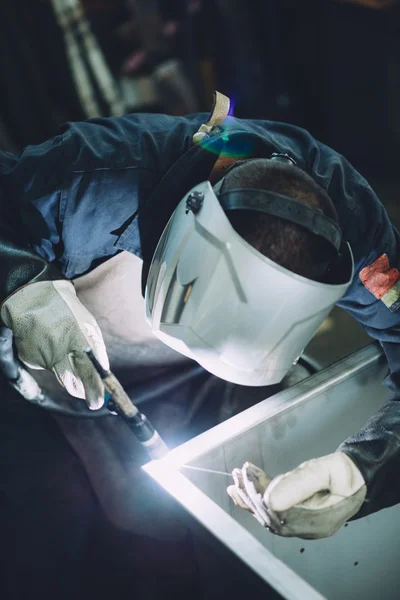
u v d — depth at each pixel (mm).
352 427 1134
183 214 901
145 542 1334
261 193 827
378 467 930
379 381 1131
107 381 864
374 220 1048
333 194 1042
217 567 846
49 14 3250
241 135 983
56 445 1316
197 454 914
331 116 3600
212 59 3602
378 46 3242
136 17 3574
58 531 1322
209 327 839
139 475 1282
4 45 3100
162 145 1084
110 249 1113
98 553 1349
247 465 907
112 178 1048
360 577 1158
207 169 1010
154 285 938
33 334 944
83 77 3352
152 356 1279
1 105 3178
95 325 970
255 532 1030
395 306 1037
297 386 1034
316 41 3408
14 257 995
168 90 3484
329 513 885
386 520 1140
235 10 3396
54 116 3250
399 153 3479
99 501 1311
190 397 1314
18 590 1309
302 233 819
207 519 800
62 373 937
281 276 792
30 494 1322
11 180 1077
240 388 1305
